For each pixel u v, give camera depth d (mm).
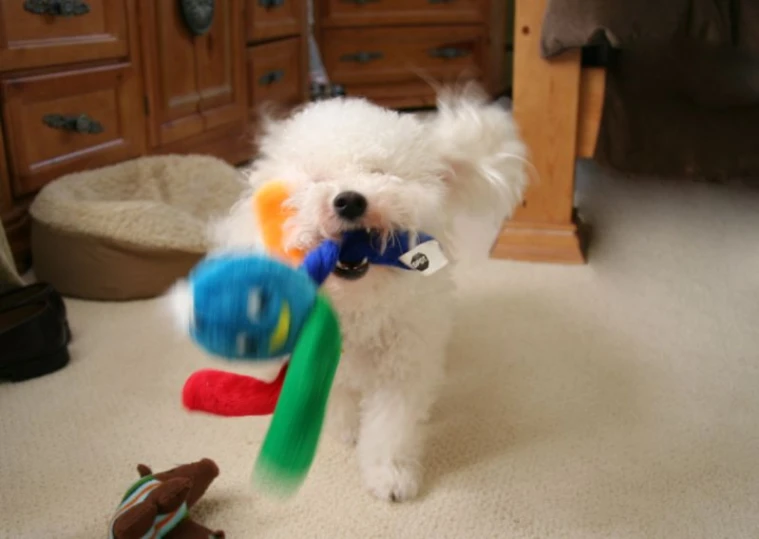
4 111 1486
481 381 1206
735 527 874
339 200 765
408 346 933
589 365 1259
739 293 1533
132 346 1316
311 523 882
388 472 933
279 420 601
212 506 908
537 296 1524
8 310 1253
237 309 557
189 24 1993
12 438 1043
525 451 1023
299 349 598
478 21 3209
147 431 1064
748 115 1711
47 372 1217
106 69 1729
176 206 1782
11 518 886
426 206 834
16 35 1481
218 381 746
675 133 1704
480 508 910
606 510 906
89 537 858
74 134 1671
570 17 1416
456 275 1623
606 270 1649
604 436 1057
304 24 2691
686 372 1233
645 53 1759
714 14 1379
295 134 896
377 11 3115
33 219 1517
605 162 1673
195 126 2086
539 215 1689
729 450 1022
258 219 820
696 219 1978
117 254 1460
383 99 3211
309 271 746
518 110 1613
